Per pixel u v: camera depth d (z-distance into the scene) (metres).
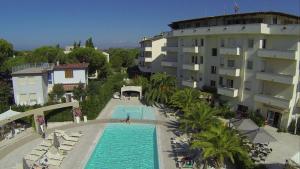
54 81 54.09
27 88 44.97
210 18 50.59
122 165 28.59
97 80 67.81
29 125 39.25
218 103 47.56
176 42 62.38
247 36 41.81
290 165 23.84
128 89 59.06
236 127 31.20
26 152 30.86
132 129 39.72
